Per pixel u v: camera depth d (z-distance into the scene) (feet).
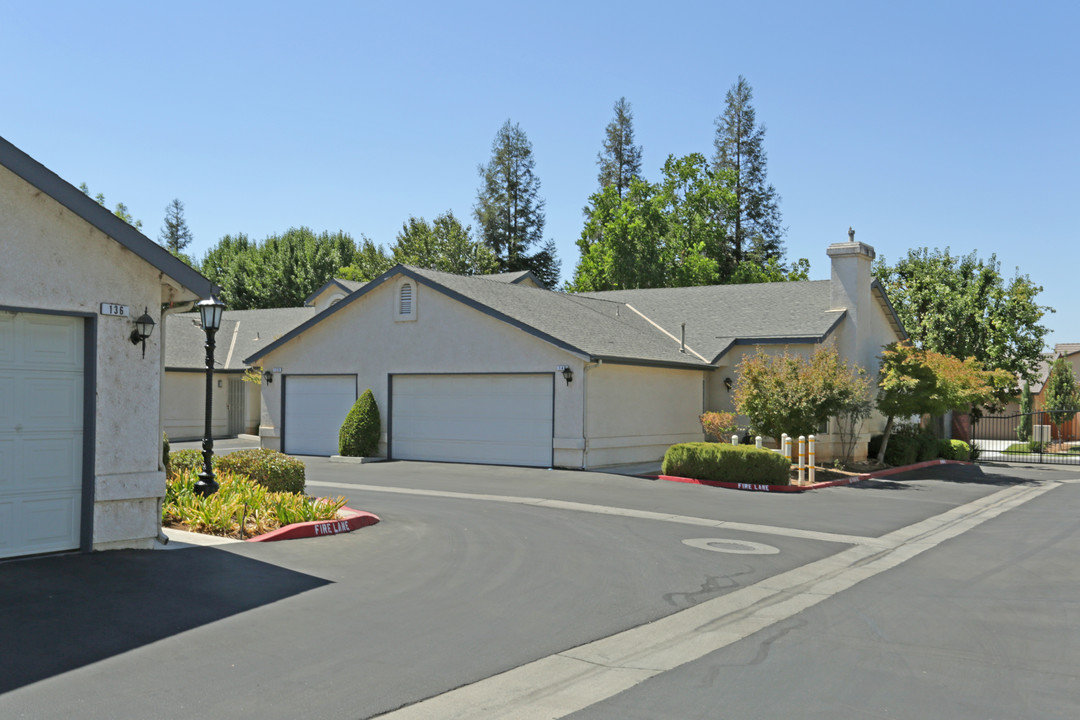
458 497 55.47
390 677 21.15
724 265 209.67
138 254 33.22
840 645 24.94
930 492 67.00
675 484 64.95
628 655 23.81
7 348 30.78
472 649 23.62
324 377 87.30
